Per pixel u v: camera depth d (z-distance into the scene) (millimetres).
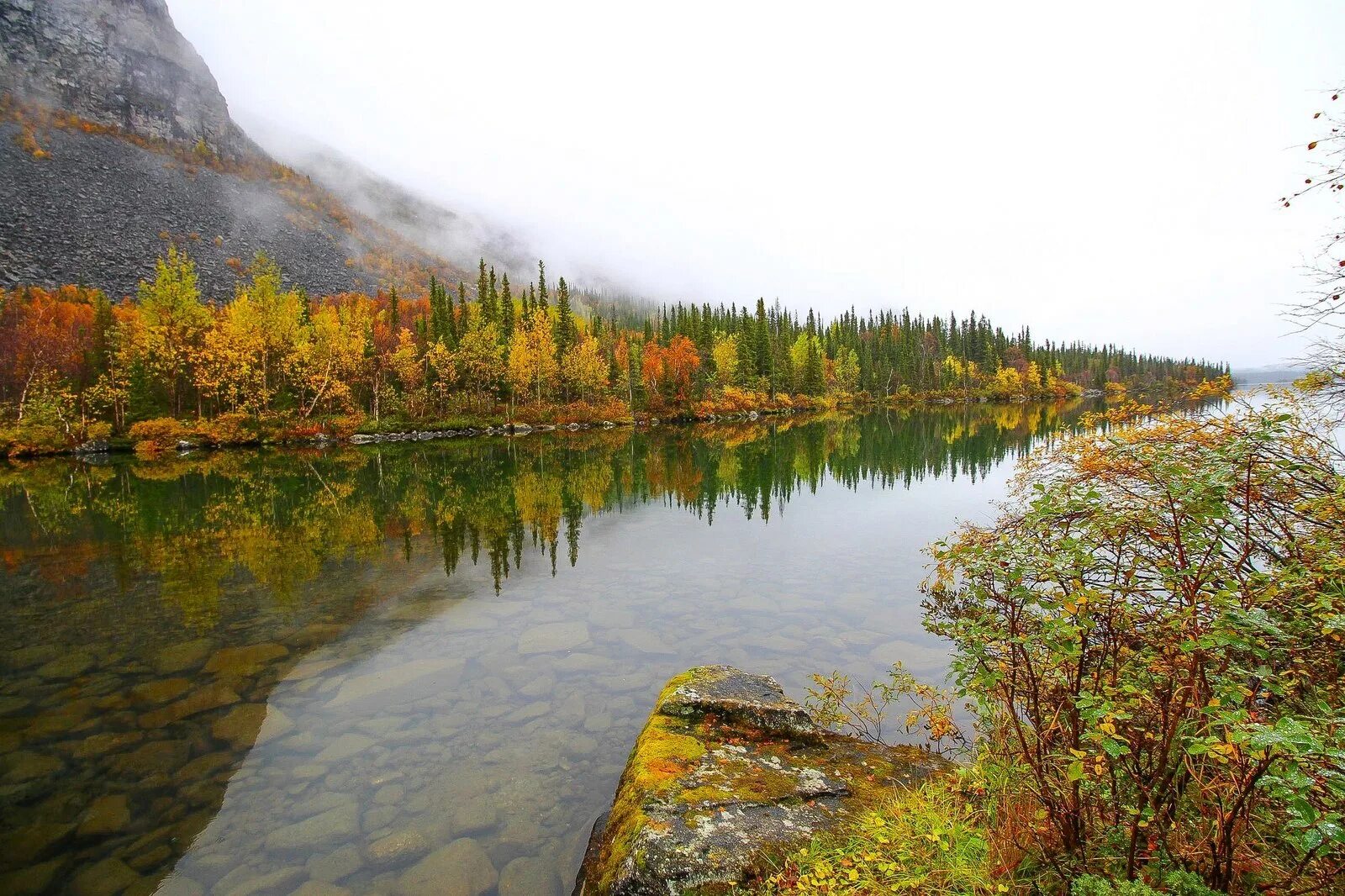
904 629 9312
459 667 8352
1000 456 33062
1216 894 2547
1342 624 2541
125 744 6469
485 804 5410
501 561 13914
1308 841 2090
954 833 3674
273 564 13828
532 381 65375
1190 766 2896
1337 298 4312
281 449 43750
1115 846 3068
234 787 5707
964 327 122125
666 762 5023
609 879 3979
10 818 5289
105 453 40938
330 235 177500
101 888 4488
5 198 110500
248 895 4406
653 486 25469
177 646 9180
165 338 47500
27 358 44875
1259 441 3254
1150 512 3102
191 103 188375
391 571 13227
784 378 91938
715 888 3770
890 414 79812
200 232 133875
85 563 13938
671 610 10453
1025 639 3082
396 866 4676
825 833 4211
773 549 14727
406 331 62500
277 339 50594
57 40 161125
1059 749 3451
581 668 8219
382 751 6289
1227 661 2719
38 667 8438
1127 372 120938
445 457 37688
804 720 5875
